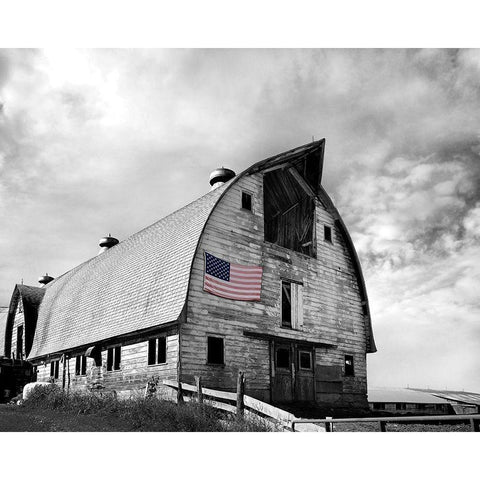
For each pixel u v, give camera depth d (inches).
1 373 1066.1
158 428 482.0
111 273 979.9
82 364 912.9
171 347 684.1
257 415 526.3
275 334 804.0
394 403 1131.3
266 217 858.8
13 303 1318.9
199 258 729.6
